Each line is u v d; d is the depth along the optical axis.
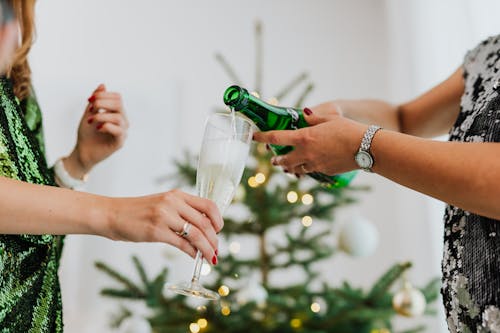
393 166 0.80
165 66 2.91
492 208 0.72
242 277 2.05
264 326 1.89
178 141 2.83
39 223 0.74
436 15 2.25
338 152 0.85
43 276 0.86
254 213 2.02
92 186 2.65
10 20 0.52
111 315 2.17
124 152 2.74
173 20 2.97
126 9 2.91
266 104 0.95
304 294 2.01
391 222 2.95
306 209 2.09
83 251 2.58
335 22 3.15
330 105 1.03
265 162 2.04
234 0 3.08
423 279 2.36
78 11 2.83
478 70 0.89
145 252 2.64
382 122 1.10
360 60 3.11
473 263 0.76
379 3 3.18
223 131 0.84
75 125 2.70
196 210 0.78
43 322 0.85
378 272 2.90
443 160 0.75
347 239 1.91
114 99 1.11
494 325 0.73
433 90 1.08
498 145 0.73
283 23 3.11
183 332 1.92
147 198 0.77
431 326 2.42
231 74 2.30
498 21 1.82
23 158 0.85
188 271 2.65
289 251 2.07
